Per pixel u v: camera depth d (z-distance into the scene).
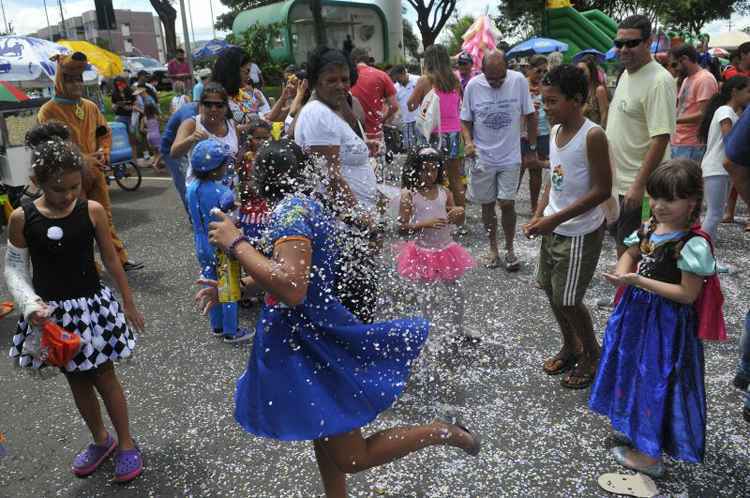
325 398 1.90
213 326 4.18
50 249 2.52
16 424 3.26
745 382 3.00
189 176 4.37
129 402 3.38
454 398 3.14
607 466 2.60
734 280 4.62
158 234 6.89
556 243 3.13
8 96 7.47
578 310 3.14
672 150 6.29
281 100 5.65
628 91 3.71
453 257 3.44
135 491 2.65
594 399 2.67
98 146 5.29
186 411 3.25
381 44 21.50
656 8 24.81
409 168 3.47
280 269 1.81
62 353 2.47
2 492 2.70
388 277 3.07
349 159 3.30
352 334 1.99
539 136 7.27
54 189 2.48
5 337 4.38
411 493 2.49
